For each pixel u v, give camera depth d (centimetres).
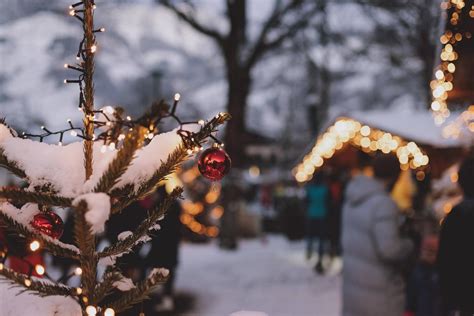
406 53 1705
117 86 3002
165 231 426
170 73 2905
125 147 144
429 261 419
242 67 1391
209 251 1414
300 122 3178
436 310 409
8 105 1859
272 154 3300
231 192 1420
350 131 1079
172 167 158
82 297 159
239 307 805
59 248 159
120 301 160
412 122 960
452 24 374
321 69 1931
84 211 138
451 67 382
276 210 2081
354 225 432
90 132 163
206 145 170
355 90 3177
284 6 1362
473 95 397
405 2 1404
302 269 1128
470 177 321
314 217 1121
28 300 162
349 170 1331
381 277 418
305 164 1362
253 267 1146
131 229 266
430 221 504
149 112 143
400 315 422
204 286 952
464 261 305
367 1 1386
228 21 1396
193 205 1605
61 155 164
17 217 165
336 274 1073
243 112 1400
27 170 158
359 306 425
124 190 157
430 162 873
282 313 773
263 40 1374
